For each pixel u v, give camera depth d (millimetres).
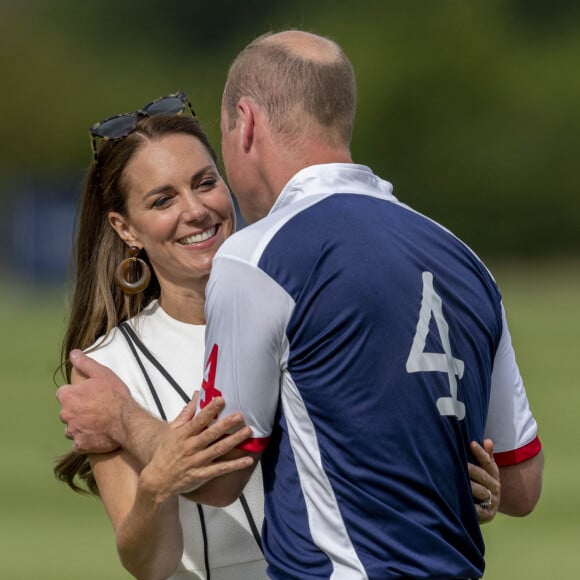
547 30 187125
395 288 11539
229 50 198750
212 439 11695
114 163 14211
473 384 11922
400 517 11367
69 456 14516
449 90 176500
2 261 163750
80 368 13539
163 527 12477
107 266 14578
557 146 173250
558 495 35344
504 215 173875
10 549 28688
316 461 11461
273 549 11797
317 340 11422
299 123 12031
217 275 11695
